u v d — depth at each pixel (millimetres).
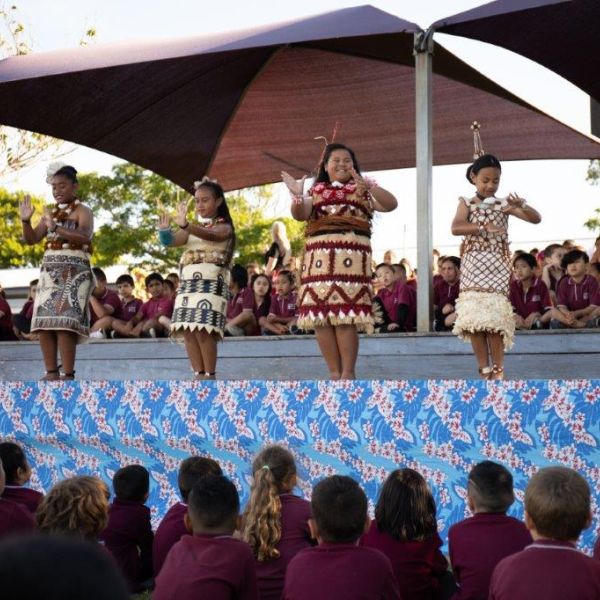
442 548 5332
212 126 9555
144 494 5113
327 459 5754
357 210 5832
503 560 2984
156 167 10039
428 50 6816
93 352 8039
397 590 3248
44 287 6699
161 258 22234
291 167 10828
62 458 6773
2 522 4059
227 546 3305
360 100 9406
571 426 5043
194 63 7828
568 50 7406
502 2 6617
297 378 7219
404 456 5496
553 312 7477
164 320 8938
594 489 4988
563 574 2832
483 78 8555
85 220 6742
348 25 6828
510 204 5695
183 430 6188
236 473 6102
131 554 4973
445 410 5363
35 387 6781
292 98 9391
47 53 7730
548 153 10125
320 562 3205
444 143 10203
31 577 887
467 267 5727
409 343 6672
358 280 5777
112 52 7398
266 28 7148
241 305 8688
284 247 10297
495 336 5715
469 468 5312
